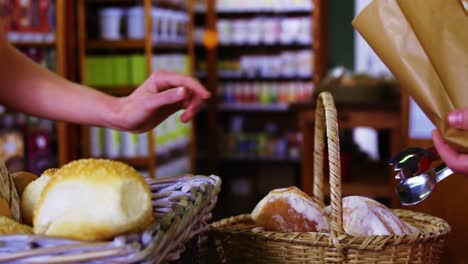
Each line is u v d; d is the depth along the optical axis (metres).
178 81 1.39
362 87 4.65
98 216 0.85
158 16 5.33
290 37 7.57
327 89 4.73
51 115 1.43
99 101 1.41
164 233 0.87
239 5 7.59
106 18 5.08
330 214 1.32
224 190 7.73
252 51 7.90
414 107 3.27
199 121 8.06
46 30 4.50
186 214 0.96
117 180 0.86
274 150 7.68
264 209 1.36
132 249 0.80
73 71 4.77
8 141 4.28
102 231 0.85
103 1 5.19
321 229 1.34
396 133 4.51
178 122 5.95
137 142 5.12
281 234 1.28
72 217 0.86
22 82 1.44
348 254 1.25
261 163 7.91
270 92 7.71
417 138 3.28
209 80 7.68
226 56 7.95
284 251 1.28
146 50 5.09
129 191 0.87
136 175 0.89
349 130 5.98
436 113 1.10
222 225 1.39
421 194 1.25
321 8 7.47
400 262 1.26
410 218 1.51
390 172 4.31
